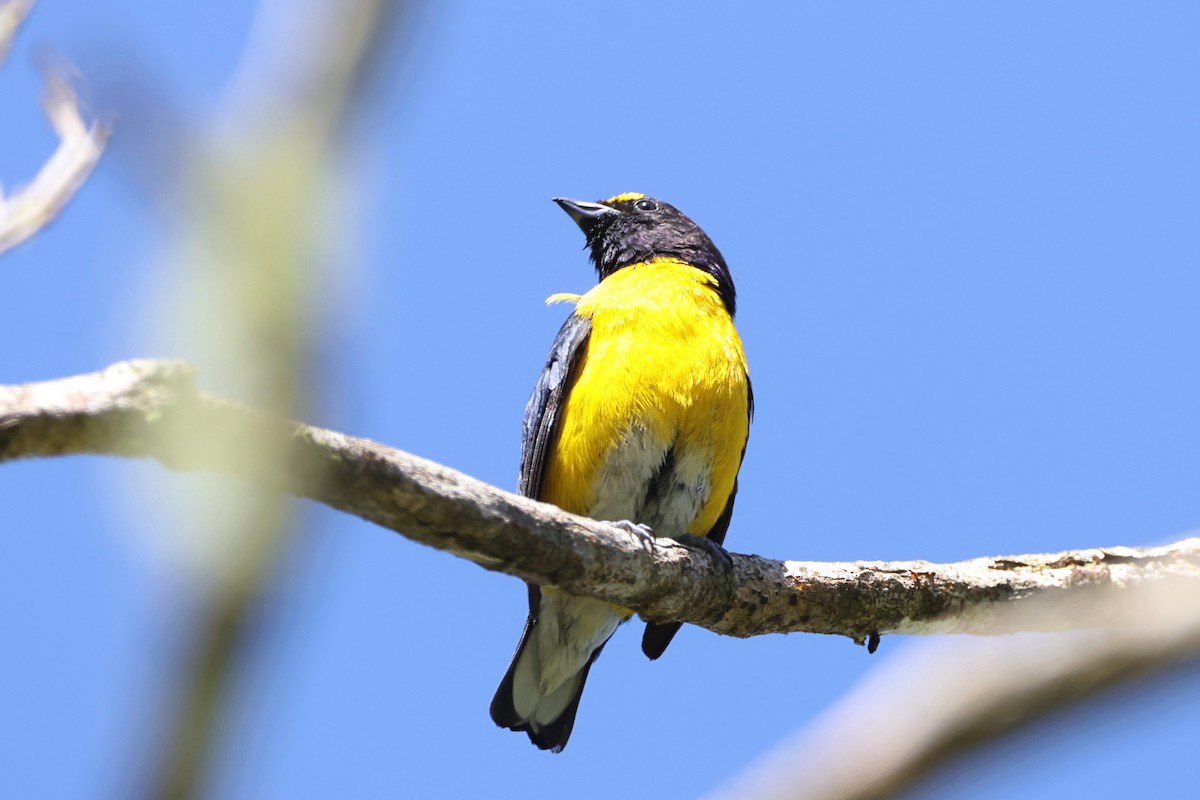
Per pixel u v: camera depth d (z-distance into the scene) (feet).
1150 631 9.76
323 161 8.14
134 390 23.84
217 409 9.25
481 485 33.60
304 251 8.07
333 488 30.04
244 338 7.97
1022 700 9.49
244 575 7.32
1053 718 9.46
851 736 9.64
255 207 8.02
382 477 30.68
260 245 8.00
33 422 23.47
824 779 9.46
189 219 8.02
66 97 22.26
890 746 9.48
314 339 8.07
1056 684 9.45
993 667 9.62
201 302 8.00
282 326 7.98
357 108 8.25
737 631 43.50
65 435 23.79
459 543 33.63
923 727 9.45
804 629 44.34
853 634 45.06
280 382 7.99
